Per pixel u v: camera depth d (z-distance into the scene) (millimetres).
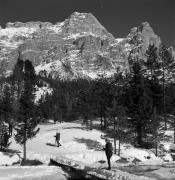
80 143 52594
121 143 53938
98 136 57594
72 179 27469
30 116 40781
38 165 32750
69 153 44750
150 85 70625
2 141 45219
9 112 51344
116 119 52625
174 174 30203
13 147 47938
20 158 40250
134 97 57562
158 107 69125
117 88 67125
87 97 65875
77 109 93625
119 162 41844
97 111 65312
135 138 55719
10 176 27375
